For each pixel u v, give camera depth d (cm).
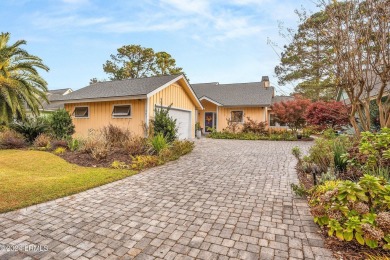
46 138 1009
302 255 243
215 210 361
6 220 331
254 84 2191
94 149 770
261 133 1588
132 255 248
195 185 489
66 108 1309
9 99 1189
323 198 283
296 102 1498
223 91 2130
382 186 261
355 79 425
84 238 283
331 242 262
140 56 3253
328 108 1079
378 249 243
